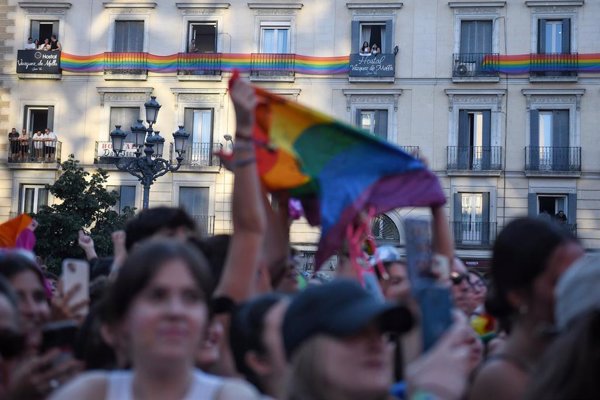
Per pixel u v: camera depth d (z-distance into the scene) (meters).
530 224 4.67
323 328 3.45
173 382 3.67
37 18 43.75
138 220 6.35
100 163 42.66
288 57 42.34
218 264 6.00
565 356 3.47
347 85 42.19
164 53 43.25
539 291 4.52
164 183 42.56
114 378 3.77
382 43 42.56
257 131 6.68
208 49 43.50
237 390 3.76
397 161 6.68
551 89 41.03
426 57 41.81
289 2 42.66
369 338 3.46
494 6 41.56
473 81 41.28
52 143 42.97
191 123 42.97
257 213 5.27
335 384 3.41
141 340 3.66
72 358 5.10
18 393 4.74
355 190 6.50
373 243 7.47
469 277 8.39
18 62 43.25
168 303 3.69
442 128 41.59
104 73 43.16
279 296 4.55
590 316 3.49
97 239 36.59
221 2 43.00
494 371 4.38
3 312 4.74
